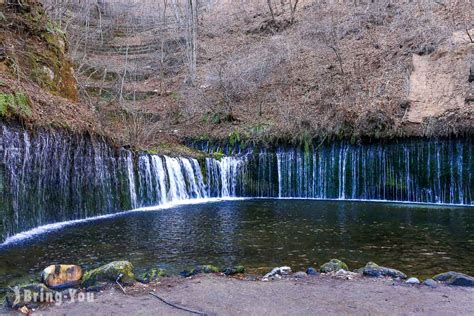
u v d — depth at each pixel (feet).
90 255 21.11
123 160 37.73
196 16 87.76
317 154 47.60
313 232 26.63
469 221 30.50
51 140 29.50
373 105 48.32
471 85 45.11
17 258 20.52
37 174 28.02
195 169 47.01
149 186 40.68
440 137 41.32
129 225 29.19
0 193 24.03
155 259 20.35
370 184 44.96
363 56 60.39
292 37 76.02
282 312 12.35
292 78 62.95
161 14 113.70
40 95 33.04
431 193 41.93
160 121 60.39
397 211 35.73
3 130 24.77
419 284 15.19
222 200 45.21
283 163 49.08
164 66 80.53
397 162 43.65
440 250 21.95
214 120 58.23
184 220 31.30
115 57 86.28
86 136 33.63
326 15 77.87
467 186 40.04
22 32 38.47
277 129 50.88
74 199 31.78
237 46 83.15
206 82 70.23
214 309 12.63
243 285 15.21
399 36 60.75
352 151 45.85
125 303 13.21
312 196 47.67
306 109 53.36
